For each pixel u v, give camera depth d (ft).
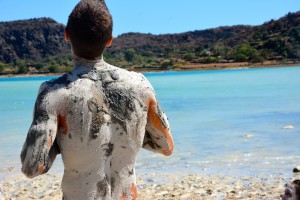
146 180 27.63
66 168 7.88
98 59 8.13
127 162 7.99
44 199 24.75
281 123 49.16
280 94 93.15
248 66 414.21
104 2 8.24
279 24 561.84
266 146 36.27
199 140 40.27
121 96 7.93
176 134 44.27
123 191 7.93
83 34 7.82
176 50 642.22
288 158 31.81
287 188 9.18
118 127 7.88
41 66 525.75
